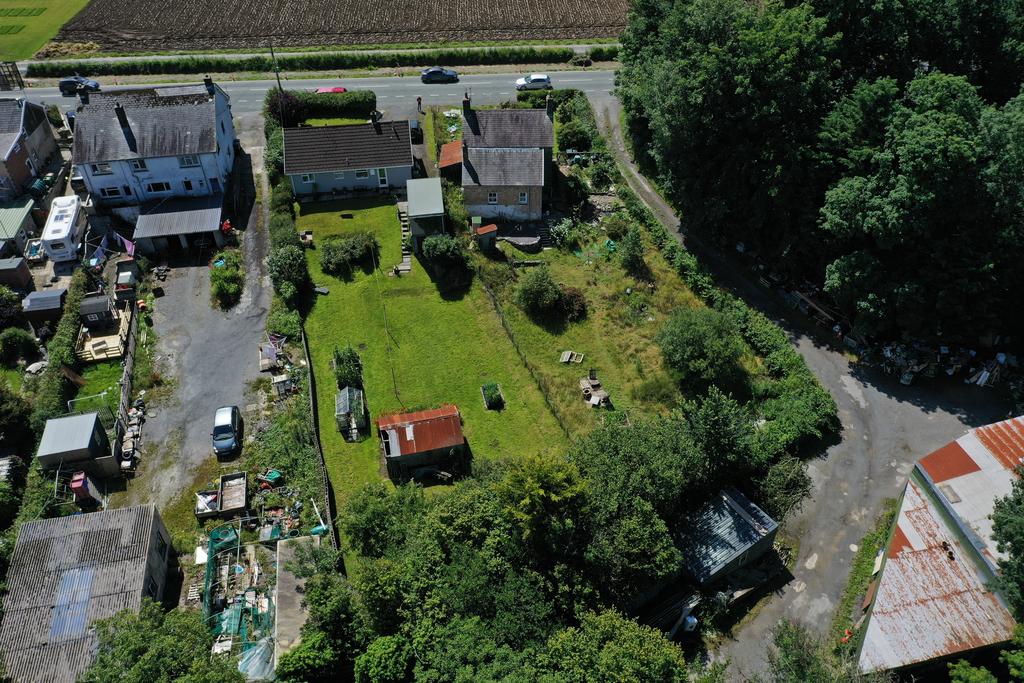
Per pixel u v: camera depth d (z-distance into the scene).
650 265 62.44
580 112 79.75
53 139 74.44
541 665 32.06
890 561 38.62
